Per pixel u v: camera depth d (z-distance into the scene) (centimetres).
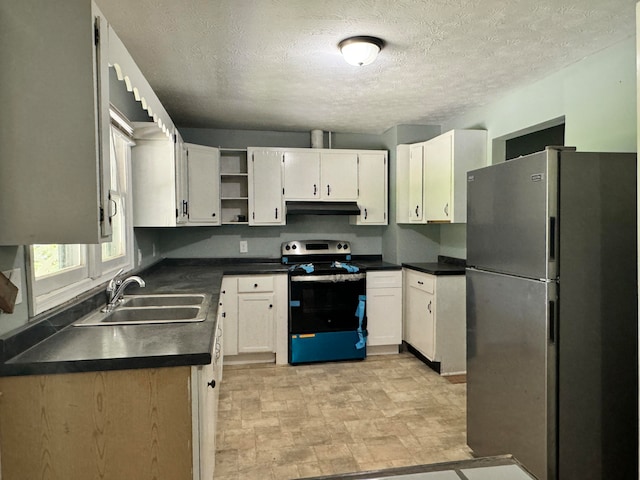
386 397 304
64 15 119
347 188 419
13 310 128
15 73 119
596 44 228
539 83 286
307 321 373
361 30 209
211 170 383
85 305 190
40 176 121
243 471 213
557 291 169
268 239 435
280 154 405
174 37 216
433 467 90
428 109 358
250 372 355
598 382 173
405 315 403
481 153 347
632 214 173
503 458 94
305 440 244
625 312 174
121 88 242
